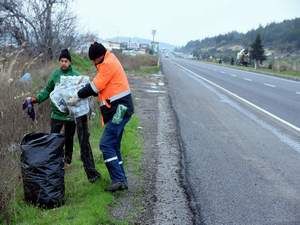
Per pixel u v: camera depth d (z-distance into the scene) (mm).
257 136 10742
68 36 21078
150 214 5773
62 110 6730
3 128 7352
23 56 12766
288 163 8422
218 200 6371
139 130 10594
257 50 73750
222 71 45250
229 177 7414
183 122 12109
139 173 7336
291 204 6332
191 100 17281
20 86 9320
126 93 6367
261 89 23625
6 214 5457
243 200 6410
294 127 12055
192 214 5844
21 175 6109
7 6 18859
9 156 6547
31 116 7395
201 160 8352
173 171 7566
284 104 17109
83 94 6320
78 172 7121
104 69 6223
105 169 7250
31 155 5828
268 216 5883
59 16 20812
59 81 7043
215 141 10000
